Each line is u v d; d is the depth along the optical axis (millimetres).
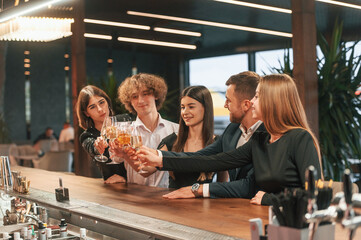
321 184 1477
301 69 4988
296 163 2078
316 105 5066
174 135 3068
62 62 14438
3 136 11359
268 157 2172
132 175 3270
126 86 3227
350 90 5359
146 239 1949
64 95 14492
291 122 2139
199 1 8484
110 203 2367
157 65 15820
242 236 1633
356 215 1319
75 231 2453
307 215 1323
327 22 10008
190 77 14922
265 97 2131
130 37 11180
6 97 13547
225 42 12898
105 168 3258
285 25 10734
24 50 13789
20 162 11516
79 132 6918
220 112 13539
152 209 2164
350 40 10523
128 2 8531
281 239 1399
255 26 10797
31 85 13930
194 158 2430
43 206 2637
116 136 2670
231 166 2389
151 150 2566
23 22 4016
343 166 5637
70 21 4254
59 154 9320
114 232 2166
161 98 3293
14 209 2742
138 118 3295
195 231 1730
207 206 2184
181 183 2834
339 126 5418
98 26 10398
